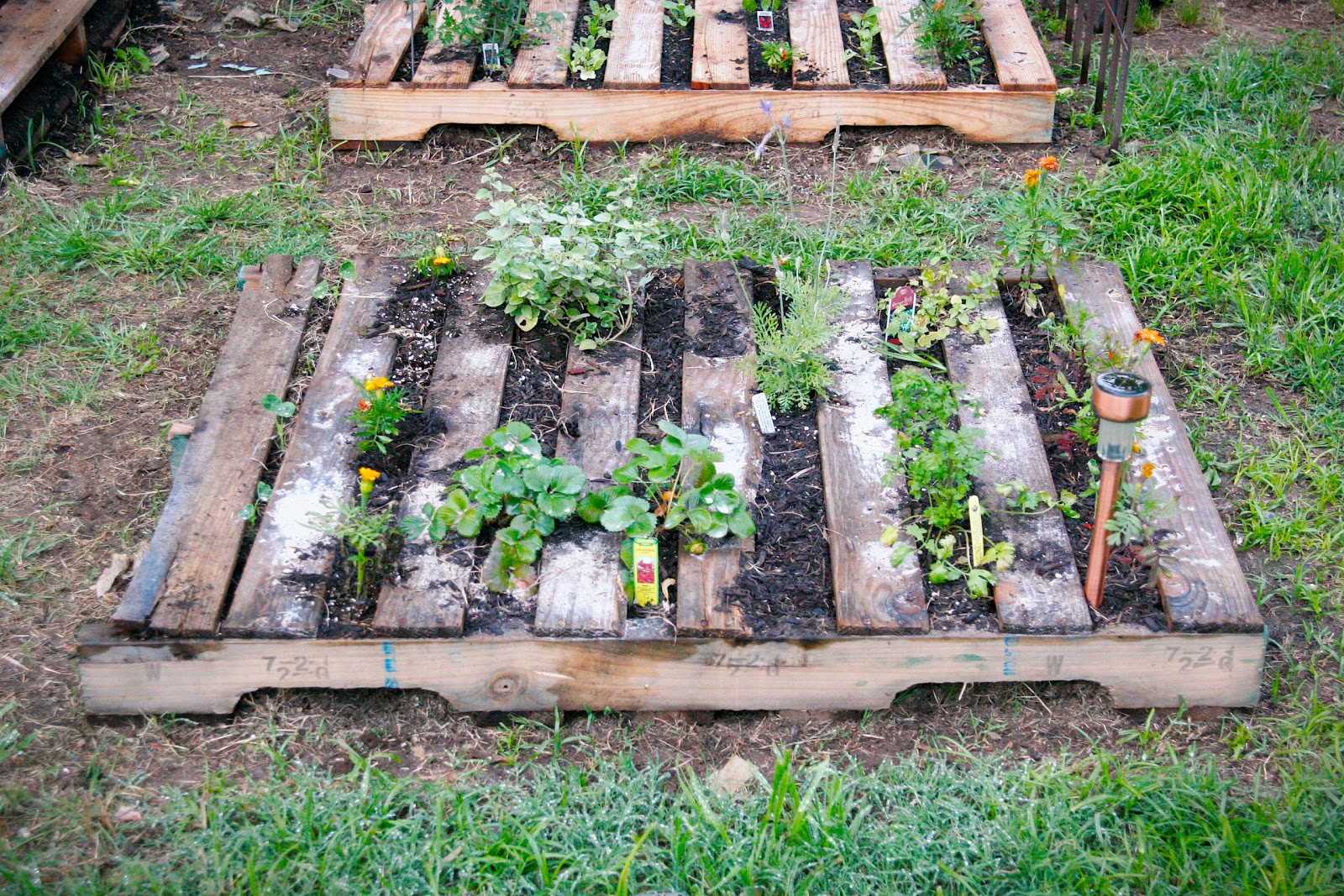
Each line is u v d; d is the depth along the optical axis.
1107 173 4.89
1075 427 3.55
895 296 3.95
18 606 3.41
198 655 3.05
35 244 4.55
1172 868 2.77
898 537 3.28
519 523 3.21
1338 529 3.59
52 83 5.29
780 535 3.33
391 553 3.23
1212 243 4.61
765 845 2.79
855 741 3.12
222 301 4.45
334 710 3.17
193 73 5.63
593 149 5.13
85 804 2.92
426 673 3.09
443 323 3.99
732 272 4.18
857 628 3.04
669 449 3.24
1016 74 5.03
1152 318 4.35
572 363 3.82
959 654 3.08
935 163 5.04
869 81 5.16
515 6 5.29
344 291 4.08
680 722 3.16
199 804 2.89
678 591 3.14
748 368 3.73
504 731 3.13
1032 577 3.18
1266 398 4.07
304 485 3.41
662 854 2.81
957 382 3.75
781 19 5.55
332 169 5.05
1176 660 3.09
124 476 3.80
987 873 2.78
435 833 2.80
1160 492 3.44
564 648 3.06
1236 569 3.19
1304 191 4.86
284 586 3.15
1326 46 5.68
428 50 5.24
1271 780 2.99
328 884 2.72
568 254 3.84
